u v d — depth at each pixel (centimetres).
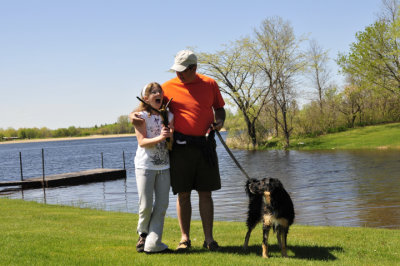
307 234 774
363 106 5547
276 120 4359
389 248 635
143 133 532
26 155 7031
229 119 4891
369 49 4453
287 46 4269
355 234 770
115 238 660
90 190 2023
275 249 615
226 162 3136
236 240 695
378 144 3747
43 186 2223
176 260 498
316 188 1717
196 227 873
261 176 2211
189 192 590
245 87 4375
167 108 570
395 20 4341
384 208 1234
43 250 536
